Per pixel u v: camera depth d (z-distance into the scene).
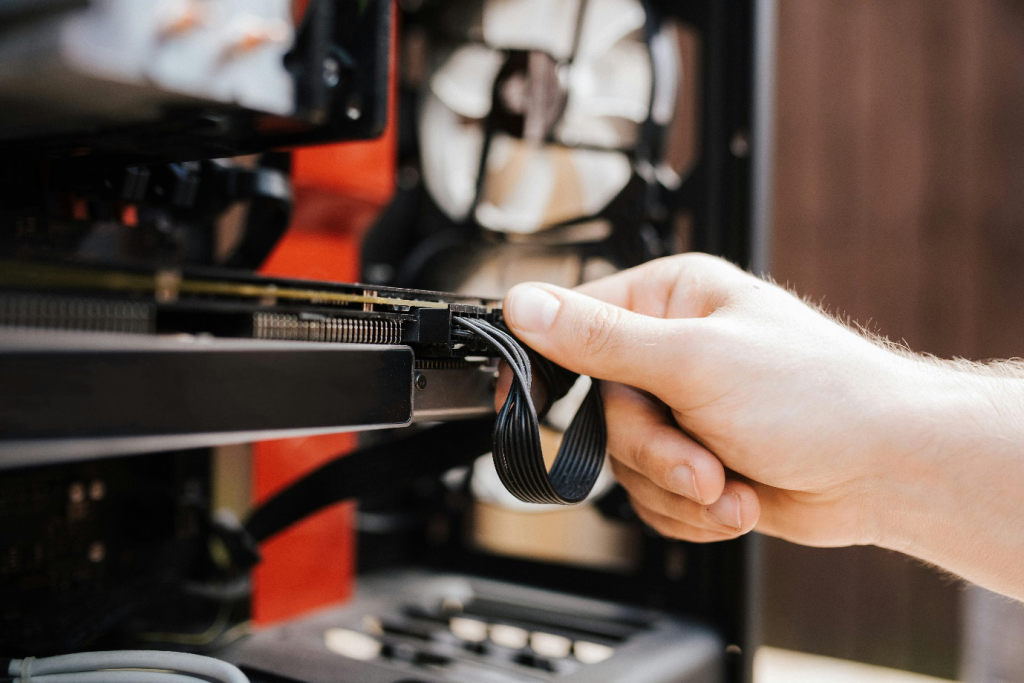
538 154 0.84
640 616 0.79
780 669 1.77
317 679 0.56
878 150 1.83
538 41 0.83
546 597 0.87
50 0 0.22
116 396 0.24
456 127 0.90
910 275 1.80
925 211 1.78
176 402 0.25
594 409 0.44
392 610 0.80
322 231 0.76
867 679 1.71
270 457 0.70
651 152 0.79
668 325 0.43
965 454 0.45
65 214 0.43
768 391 0.44
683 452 0.45
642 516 0.59
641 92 0.78
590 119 0.80
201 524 0.62
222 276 0.28
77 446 0.23
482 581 0.93
